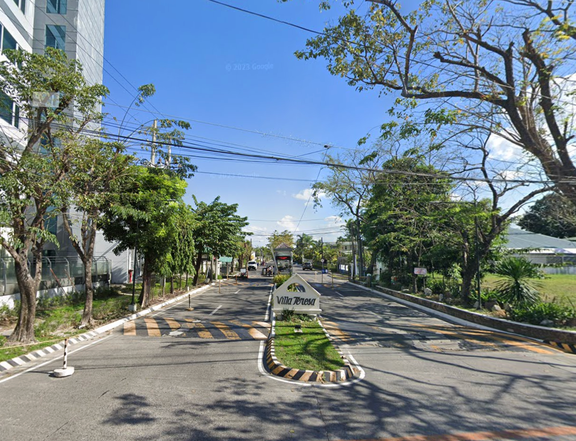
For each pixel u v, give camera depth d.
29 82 10.90
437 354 10.09
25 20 21.20
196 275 34.53
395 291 25.38
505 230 20.55
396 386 7.25
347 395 6.69
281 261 49.84
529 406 6.13
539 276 18.09
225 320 15.66
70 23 25.25
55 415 5.61
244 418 5.56
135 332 13.12
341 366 8.26
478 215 16.33
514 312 13.87
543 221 35.91
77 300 20.16
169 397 6.45
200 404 6.12
